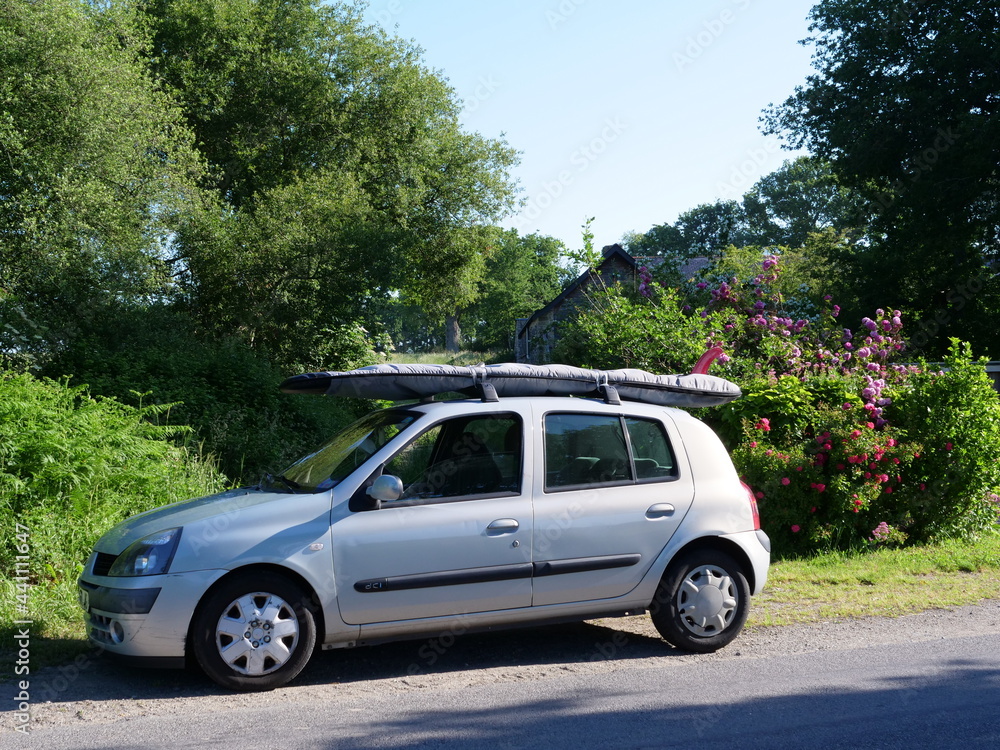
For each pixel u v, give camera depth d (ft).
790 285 49.98
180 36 80.94
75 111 53.47
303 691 16.58
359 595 17.06
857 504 30.37
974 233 94.84
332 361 88.02
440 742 13.69
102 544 17.69
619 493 19.19
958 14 90.79
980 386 33.50
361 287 77.51
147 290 58.49
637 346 37.81
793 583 26.55
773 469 29.96
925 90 90.27
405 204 91.50
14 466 25.17
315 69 87.10
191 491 31.24
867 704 15.78
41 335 47.88
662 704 15.76
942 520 33.35
